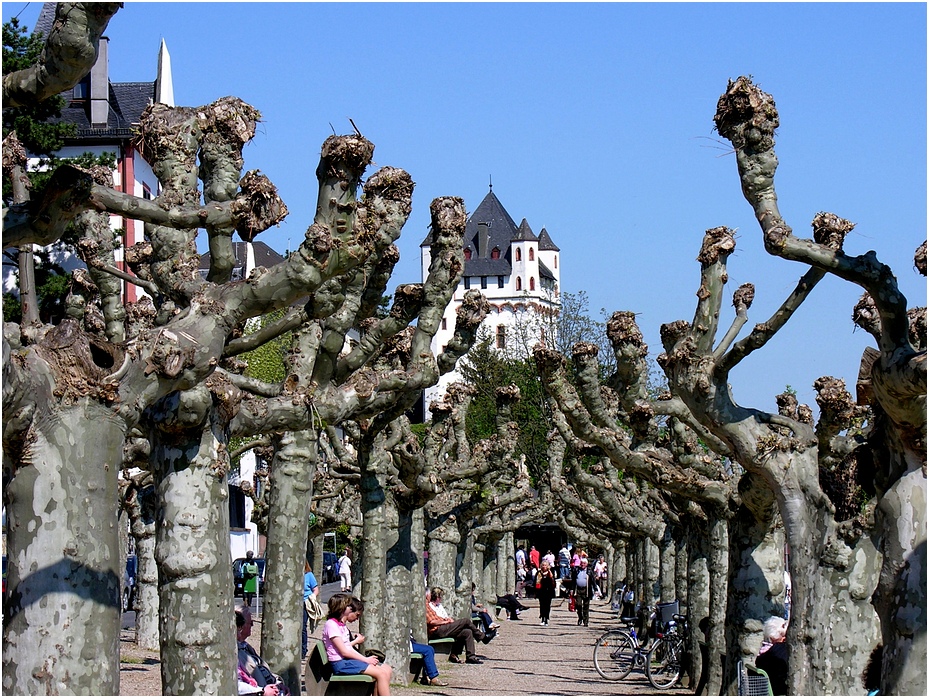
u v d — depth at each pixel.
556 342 63.72
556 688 22.97
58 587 7.64
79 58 7.66
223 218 9.52
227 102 11.24
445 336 126.19
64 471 7.74
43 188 8.35
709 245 14.07
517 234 130.38
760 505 15.45
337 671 14.34
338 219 9.36
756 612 15.88
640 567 41.66
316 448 13.41
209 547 9.37
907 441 9.94
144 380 8.21
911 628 9.66
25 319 9.52
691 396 13.81
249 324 47.34
